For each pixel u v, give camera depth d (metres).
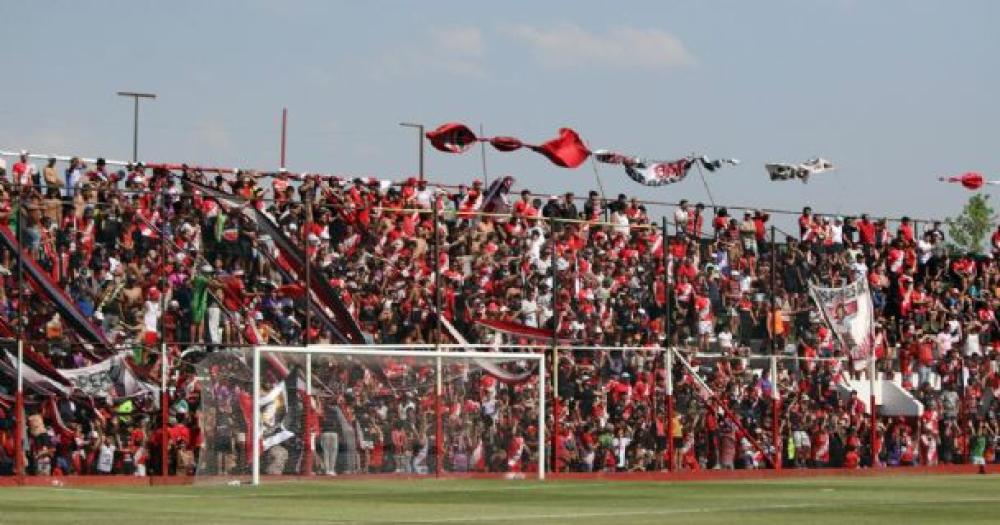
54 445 43.28
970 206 114.06
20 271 42.12
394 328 48.38
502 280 50.59
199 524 24.59
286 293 46.59
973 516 27.30
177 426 44.44
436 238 47.91
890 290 60.50
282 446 43.47
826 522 25.45
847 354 56.22
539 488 38.75
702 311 52.88
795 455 54.59
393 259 49.12
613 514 27.56
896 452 57.38
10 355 42.66
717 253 53.56
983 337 61.84
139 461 44.09
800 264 55.53
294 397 43.75
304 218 47.81
